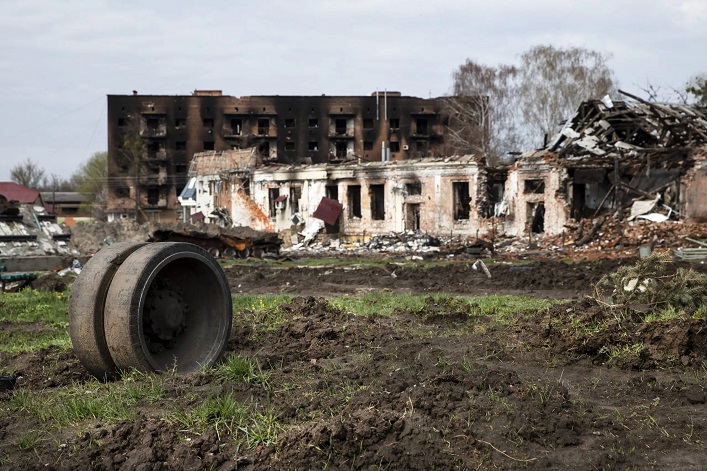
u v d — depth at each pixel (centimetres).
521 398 705
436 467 577
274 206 5138
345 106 8575
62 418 712
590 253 3119
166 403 743
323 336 1057
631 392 764
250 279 2239
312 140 8606
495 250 3550
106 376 866
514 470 574
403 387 739
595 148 3525
